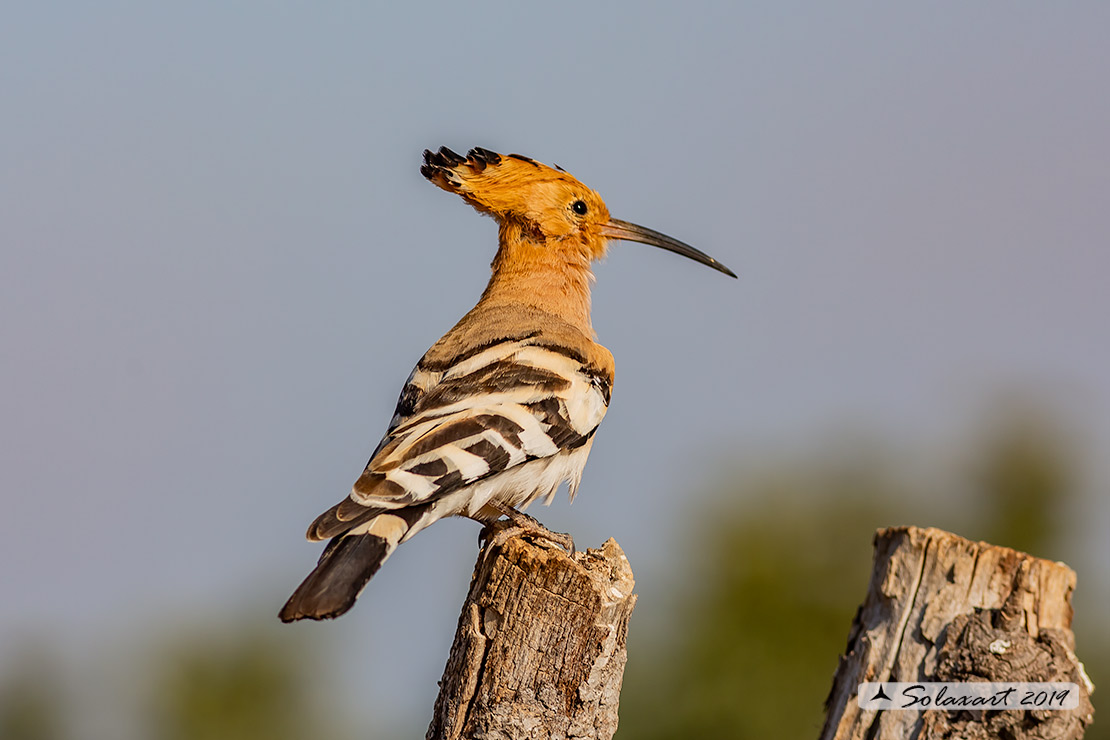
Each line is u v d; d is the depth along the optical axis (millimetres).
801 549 15883
